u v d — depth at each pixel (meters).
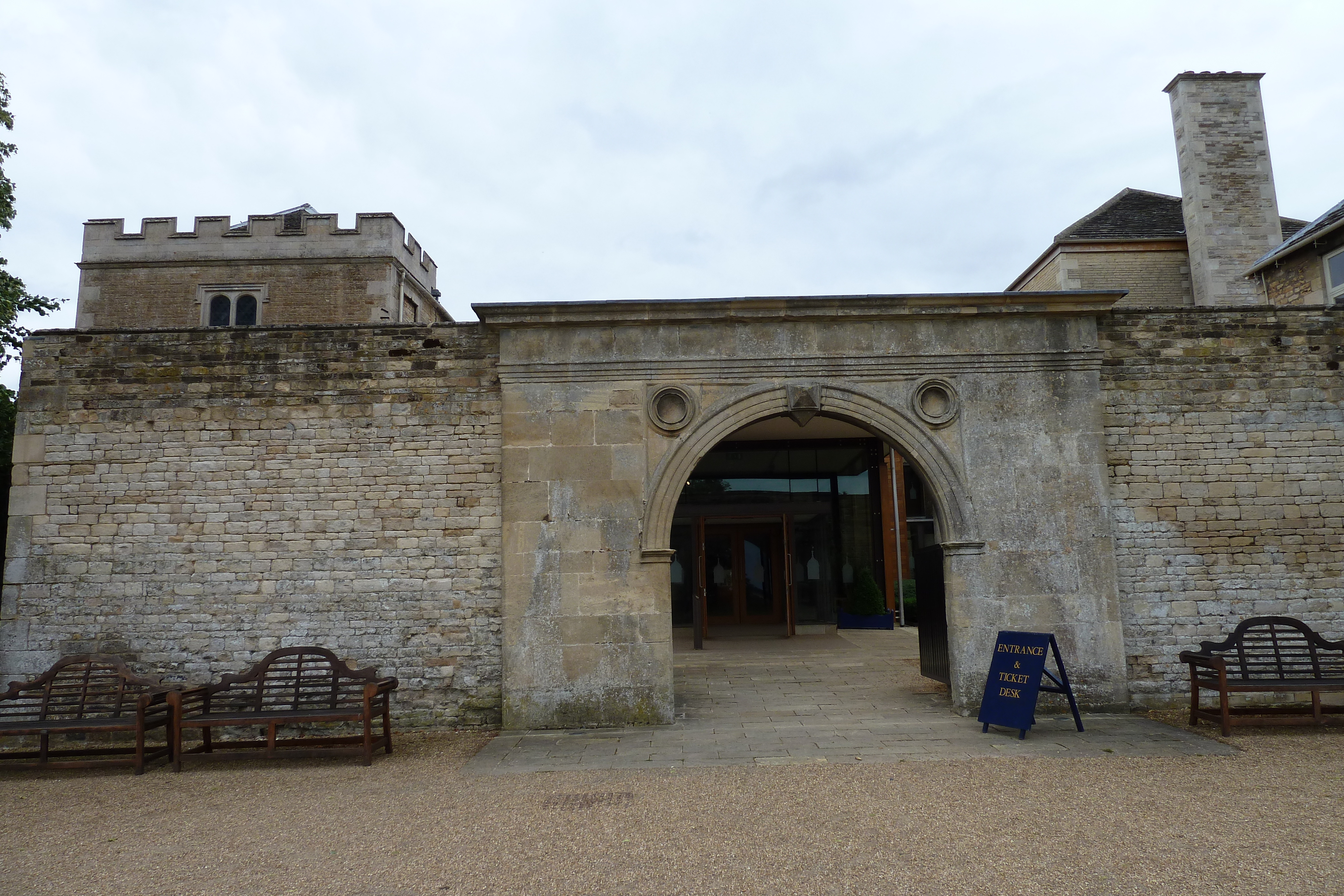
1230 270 13.09
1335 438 8.43
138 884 4.30
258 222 18.91
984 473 8.23
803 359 8.36
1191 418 8.44
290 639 8.07
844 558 17.80
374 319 18.61
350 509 8.23
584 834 4.89
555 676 7.93
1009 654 7.50
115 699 7.82
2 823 5.44
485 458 8.31
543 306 8.20
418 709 8.02
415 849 4.73
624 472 8.17
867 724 7.85
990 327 8.42
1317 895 3.79
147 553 8.13
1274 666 7.59
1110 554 8.13
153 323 18.58
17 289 11.89
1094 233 14.34
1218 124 13.51
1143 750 6.62
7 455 11.11
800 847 4.57
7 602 8.05
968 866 4.23
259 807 5.70
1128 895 3.84
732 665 12.09
